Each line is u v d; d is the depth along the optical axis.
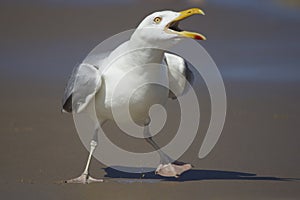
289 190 10.55
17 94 19.48
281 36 27.02
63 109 11.87
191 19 29.48
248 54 24.27
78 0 32.69
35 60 23.80
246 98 18.88
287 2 32.09
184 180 11.34
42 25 28.67
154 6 31.50
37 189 10.73
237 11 30.80
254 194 10.30
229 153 13.40
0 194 10.46
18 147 13.91
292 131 15.32
